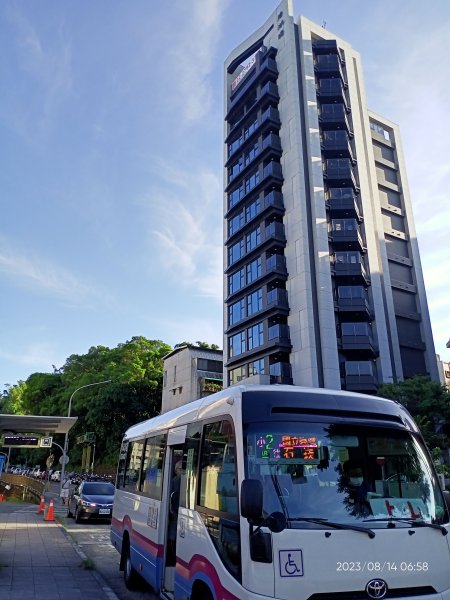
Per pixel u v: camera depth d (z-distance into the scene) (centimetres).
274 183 4053
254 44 4788
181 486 589
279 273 3797
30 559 1011
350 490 423
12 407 7294
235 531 411
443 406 2931
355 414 471
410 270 4656
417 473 459
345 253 3878
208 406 552
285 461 425
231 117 4906
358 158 4334
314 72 4350
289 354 3672
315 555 378
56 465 6831
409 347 4291
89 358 6494
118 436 5169
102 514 1781
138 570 734
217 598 423
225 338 4409
